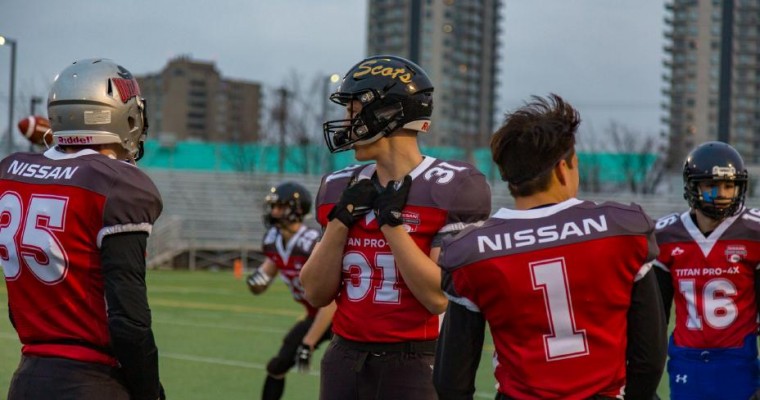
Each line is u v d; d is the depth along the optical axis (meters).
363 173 4.65
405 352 4.40
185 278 27.27
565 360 3.38
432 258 4.35
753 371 6.09
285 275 8.88
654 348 3.44
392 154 4.45
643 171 47.59
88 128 4.08
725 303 6.09
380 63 4.43
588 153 47.69
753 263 6.06
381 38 79.75
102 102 4.08
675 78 59.69
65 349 3.91
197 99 85.12
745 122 58.72
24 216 3.96
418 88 4.41
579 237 3.38
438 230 4.36
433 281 4.16
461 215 4.38
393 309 4.39
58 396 3.87
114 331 3.78
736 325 6.07
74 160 4.00
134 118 4.21
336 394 4.49
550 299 3.37
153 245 32.38
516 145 3.45
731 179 5.90
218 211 37.28
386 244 4.38
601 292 3.37
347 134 4.39
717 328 6.09
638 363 3.46
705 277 6.12
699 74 59.16
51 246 3.88
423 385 4.38
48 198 3.92
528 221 3.44
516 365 3.42
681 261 6.19
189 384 9.71
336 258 4.43
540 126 3.42
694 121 59.28
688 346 6.18
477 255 3.41
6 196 4.04
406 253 4.15
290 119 50.88
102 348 3.94
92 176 3.90
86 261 3.89
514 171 3.48
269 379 8.01
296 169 48.62
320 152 48.94
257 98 84.88
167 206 37.06
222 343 13.08
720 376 6.08
